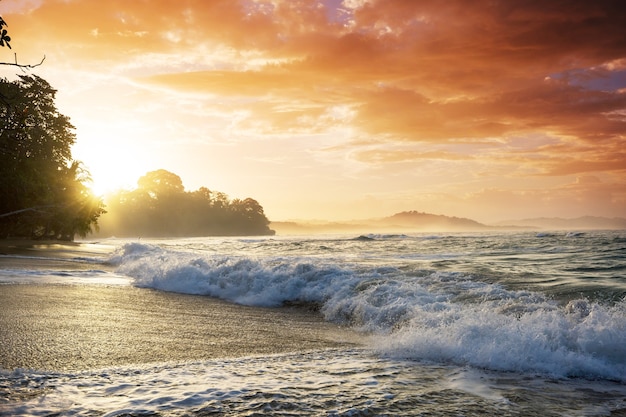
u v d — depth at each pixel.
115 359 5.14
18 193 36.78
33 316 7.38
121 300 9.81
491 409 3.72
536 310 6.86
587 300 7.33
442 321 6.64
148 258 18.22
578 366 4.86
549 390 4.26
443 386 4.31
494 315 6.56
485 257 18.34
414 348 5.70
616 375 4.70
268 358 5.45
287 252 27.27
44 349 5.41
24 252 25.52
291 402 3.71
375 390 4.13
